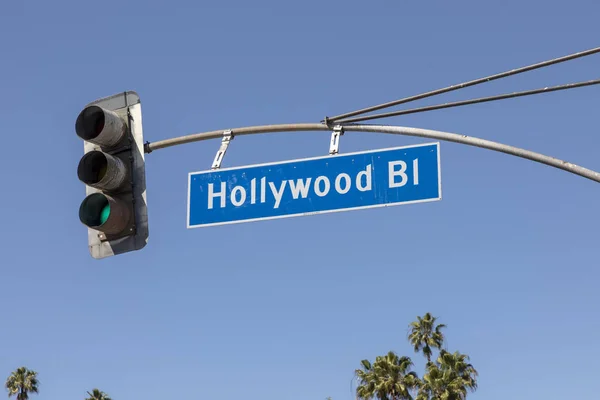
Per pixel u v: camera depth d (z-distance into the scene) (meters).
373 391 50.75
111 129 9.77
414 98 10.24
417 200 9.73
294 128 10.67
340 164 10.20
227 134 10.91
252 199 10.38
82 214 9.65
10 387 64.81
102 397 62.81
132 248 9.69
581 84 9.45
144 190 9.77
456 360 53.44
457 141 9.90
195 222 10.50
